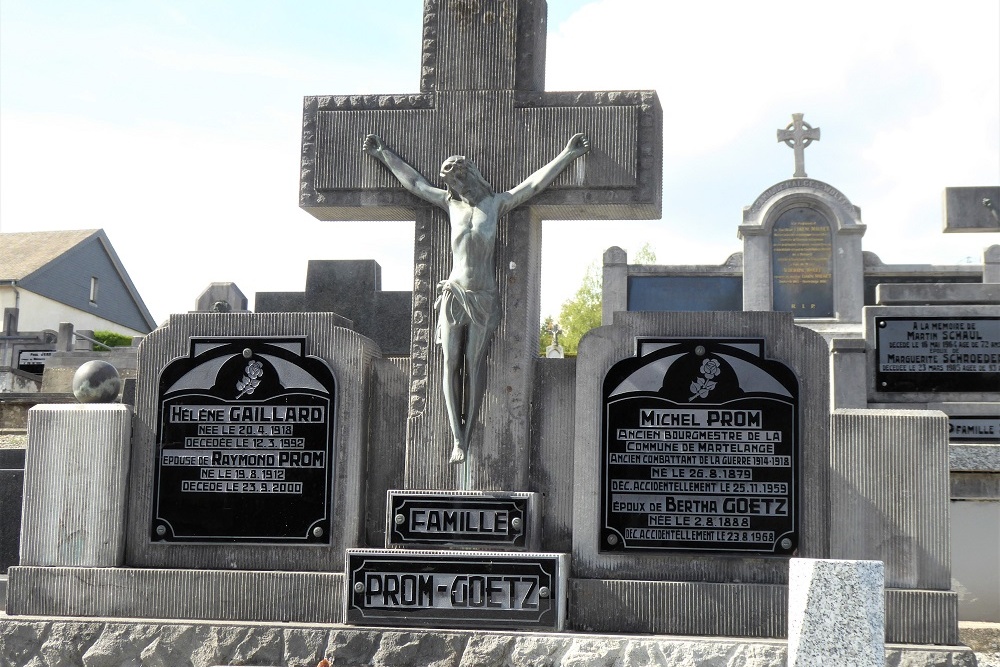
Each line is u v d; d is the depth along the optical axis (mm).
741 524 7270
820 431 7266
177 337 7910
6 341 33125
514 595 7133
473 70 7992
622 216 8031
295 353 7777
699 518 7309
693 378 7414
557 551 7605
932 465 7109
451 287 7605
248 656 7277
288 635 7273
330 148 8109
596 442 7461
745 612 7129
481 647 7051
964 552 10078
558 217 8094
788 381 7312
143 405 7891
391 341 11742
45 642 7516
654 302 24984
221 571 7602
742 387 7352
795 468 7242
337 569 7578
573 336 47312
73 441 7855
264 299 12008
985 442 13062
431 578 7227
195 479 7773
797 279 24875
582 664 6953
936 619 6953
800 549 7191
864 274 25000
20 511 8625
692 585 7199
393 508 7453
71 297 45656
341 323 8016
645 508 7367
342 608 7418
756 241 24938
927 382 13438
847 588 5566
